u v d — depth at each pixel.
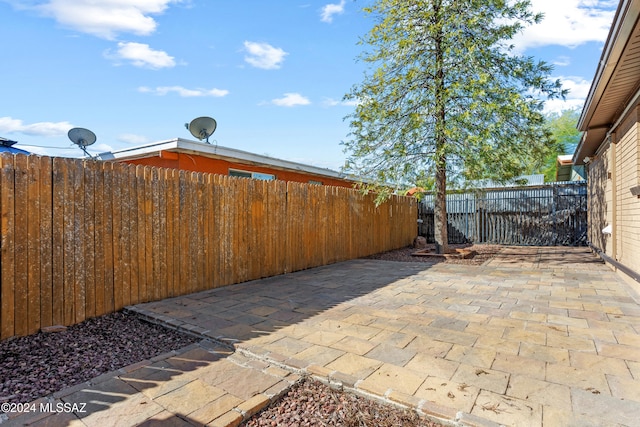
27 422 2.13
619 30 3.48
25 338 3.44
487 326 3.86
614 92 5.29
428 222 14.30
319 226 8.10
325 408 2.36
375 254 10.40
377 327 3.84
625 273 5.80
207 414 2.22
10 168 3.42
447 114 9.07
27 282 3.53
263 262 6.64
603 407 2.24
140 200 4.64
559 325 3.88
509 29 8.48
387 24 9.00
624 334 3.57
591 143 8.52
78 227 3.97
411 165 9.55
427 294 5.40
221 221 5.82
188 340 3.57
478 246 12.30
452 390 2.46
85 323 3.95
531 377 2.66
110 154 8.42
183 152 7.49
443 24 8.35
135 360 3.05
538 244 12.26
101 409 2.27
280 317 4.21
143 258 4.68
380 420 2.22
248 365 2.95
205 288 5.55
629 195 5.79
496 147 8.79
